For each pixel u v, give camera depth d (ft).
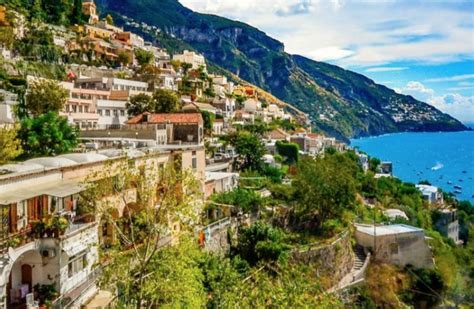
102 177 110.42
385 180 381.81
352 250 226.79
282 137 461.37
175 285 102.63
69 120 314.55
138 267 106.32
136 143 211.00
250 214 214.07
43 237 108.58
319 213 232.94
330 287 192.03
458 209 399.24
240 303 91.66
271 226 203.41
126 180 106.01
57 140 187.73
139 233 109.70
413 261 232.32
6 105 250.57
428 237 263.08
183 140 241.14
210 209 197.98
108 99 406.21
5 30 432.66
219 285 119.44
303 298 88.69
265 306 88.33
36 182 114.01
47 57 465.88
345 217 241.55
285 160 378.53
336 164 247.70
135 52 623.36
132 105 391.65
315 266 187.52
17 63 404.36
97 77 475.31
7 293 105.19
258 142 319.27
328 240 210.59
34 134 185.47
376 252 226.99
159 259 104.32
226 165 289.53
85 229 118.32
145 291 100.89
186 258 107.34
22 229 106.52
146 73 549.95
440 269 239.09
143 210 103.45
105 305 105.50
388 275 217.97
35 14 565.12
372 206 305.53
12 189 106.32
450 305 227.81
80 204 124.06
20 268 108.58
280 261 164.35
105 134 244.63
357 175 336.90
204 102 540.93
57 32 563.07
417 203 363.35
